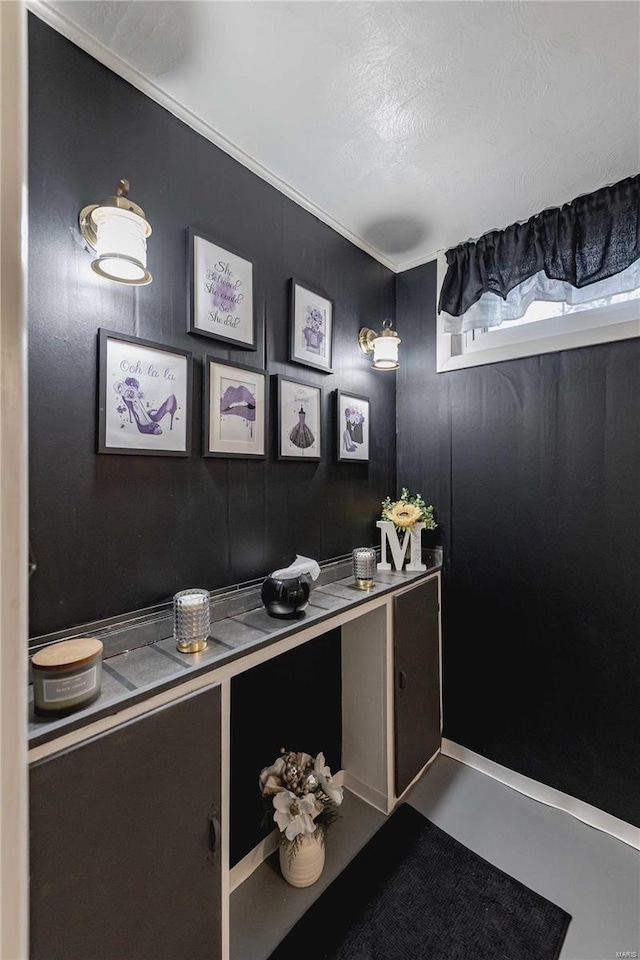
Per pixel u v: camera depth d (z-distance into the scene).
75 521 0.98
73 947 0.72
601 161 1.42
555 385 1.72
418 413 2.13
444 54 1.04
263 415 1.45
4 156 0.40
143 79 1.11
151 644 1.09
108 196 1.04
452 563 2.01
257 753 1.45
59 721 0.73
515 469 1.82
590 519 1.63
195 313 1.22
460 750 1.96
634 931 1.18
